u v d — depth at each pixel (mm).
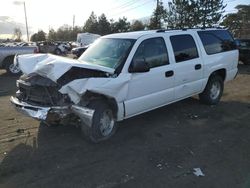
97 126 5492
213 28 8414
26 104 5516
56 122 5457
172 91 6820
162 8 28297
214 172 4680
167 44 6742
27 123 6754
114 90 5488
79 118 5484
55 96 5320
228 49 8609
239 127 6602
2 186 4270
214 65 7957
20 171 4668
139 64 5766
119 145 5617
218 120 7051
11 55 14648
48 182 4379
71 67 5137
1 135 6047
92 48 6730
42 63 5422
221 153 5320
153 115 7332
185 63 7078
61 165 4855
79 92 5098
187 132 6293
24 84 5621
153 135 6105
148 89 6219
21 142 5719
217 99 8336
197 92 7703
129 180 4438
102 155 5215
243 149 5484
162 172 4668
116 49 6184
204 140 5887
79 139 5852
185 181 4422
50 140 5812
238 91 10211
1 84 12102
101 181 4410
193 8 25875
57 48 36656
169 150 5430
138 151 5379
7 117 7207
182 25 26344
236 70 8961
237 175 4590
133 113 6094
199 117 7242
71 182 4379
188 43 7332
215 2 25609
